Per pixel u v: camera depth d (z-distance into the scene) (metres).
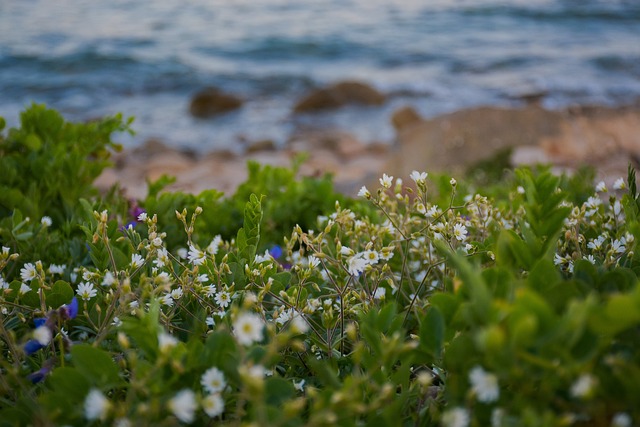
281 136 19.83
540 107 14.09
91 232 2.34
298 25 39.22
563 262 2.18
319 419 1.37
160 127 20.95
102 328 1.97
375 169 13.84
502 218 2.67
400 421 1.56
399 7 44.97
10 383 1.77
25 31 36.91
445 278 2.14
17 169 3.60
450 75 28.09
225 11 44.38
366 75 28.23
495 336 1.16
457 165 12.24
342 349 2.07
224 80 27.31
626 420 1.26
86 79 27.00
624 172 9.70
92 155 4.19
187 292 2.16
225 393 1.59
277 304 2.18
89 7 45.94
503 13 41.97
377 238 2.47
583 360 1.27
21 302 2.29
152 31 37.62
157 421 1.46
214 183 11.58
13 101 23.95
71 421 1.53
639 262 2.08
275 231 3.56
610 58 29.77
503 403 1.42
